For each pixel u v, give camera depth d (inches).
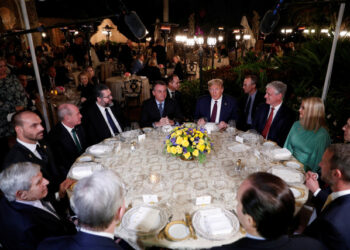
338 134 144.2
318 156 98.7
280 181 39.0
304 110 99.3
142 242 57.4
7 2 351.3
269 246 36.9
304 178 78.2
